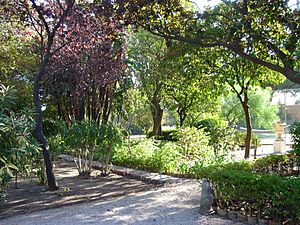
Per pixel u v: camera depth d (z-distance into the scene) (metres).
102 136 8.36
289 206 4.66
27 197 6.56
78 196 6.65
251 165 7.56
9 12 7.02
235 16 6.29
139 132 20.45
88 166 8.88
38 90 6.92
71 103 10.73
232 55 9.73
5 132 5.22
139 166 9.52
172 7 6.16
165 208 5.91
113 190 7.19
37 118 6.83
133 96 13.83
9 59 9.90
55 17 7.01
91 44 8.45
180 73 10.53
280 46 6.57
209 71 10.26
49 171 7.12
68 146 8.33
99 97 10.80
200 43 6.27
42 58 7.45
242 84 11.22
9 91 5.71
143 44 12.20
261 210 4.99
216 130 14.24
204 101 16.48
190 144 10.59
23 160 5.78
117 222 5.17
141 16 6.09
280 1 5.84
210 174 5.71
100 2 6.20
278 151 15.15
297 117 17.25
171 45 7.82
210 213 5.52
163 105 17.73
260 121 23.59
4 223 5.21
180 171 8.70
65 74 10.16
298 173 8.84
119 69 10.04
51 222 5.22
